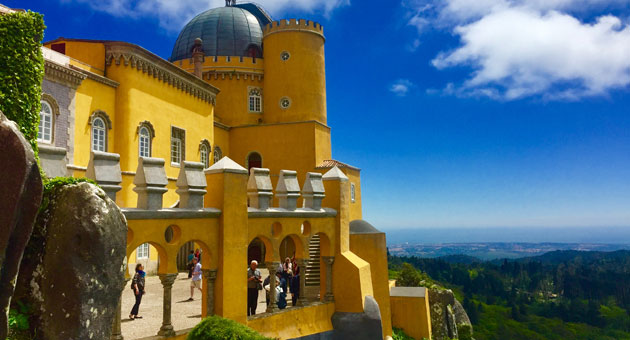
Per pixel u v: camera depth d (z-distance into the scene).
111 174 10.72
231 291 13.32
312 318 16.80
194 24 46.19
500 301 143.88
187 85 31.73
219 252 13.33
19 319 7.93
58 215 8.41
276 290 16.41
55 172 10.30
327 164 37.91
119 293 9.09
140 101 27.00
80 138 23.52
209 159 34.47
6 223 6.93
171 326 11.98
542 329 120.25
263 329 14.62
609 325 129.50
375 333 17.62
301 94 40.72
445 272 179.62
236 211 13.79
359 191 40.44
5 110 9.52
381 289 21.17
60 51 27.34
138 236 11.18
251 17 46.81
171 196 29.23
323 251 18.38
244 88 42.31
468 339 37.69
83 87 23.86
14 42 9.81
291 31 41.53
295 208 16.92
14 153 7.05
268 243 15.56
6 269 7.12
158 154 28.41
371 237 21.34
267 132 39.38
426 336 27.62
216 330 10.05
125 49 26.19
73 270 8.21
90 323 8.35
